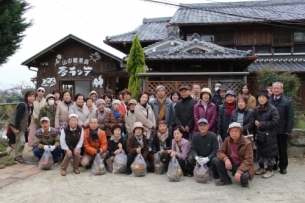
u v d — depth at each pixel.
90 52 13.54
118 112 5.75
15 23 8.67
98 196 3.96
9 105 10.38
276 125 4.66
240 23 13.20
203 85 7.71
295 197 3.89
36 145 5.47
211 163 4.62
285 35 13.60
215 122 5.30
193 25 13.46
